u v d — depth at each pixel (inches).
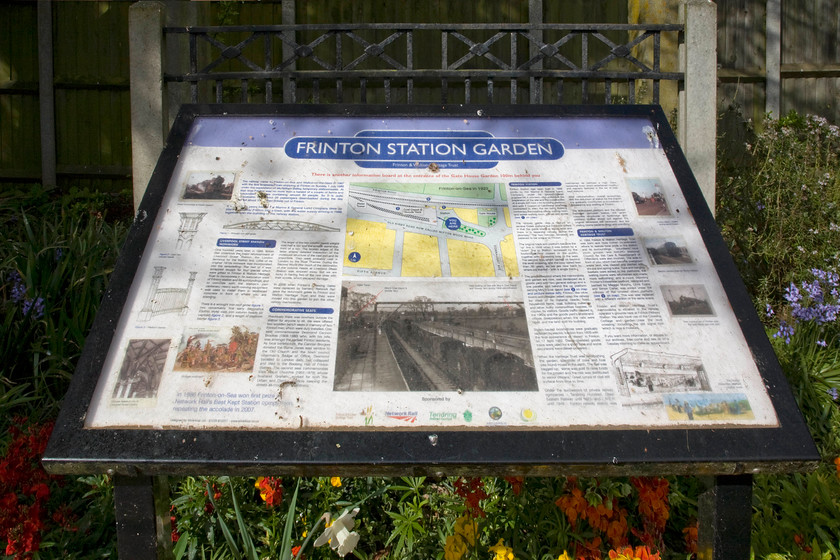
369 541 82.3
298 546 77.5
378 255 67.7
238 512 70.5
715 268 67.4
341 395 57.1
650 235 70.6
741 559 57.5
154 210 71.1
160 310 62.7
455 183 75.8
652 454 53.9
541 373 59.0
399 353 59.9
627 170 77.8
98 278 128.4
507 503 79.4
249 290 64.2
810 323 126.3
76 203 220.8
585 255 68.5
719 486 57.2
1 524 68.3
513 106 84.5
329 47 249.9
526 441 54.6
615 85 247.4
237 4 242.5
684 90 104.5
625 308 63.8
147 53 102.3
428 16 250.4
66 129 251.6
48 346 110.9
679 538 82.3
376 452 53.6
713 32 102.9
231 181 74.9
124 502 56.3
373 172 76.6
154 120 102.9
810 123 195.0
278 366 58.9
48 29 246.2
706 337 61.7
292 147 79.1
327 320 62.2
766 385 58.6
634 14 195.6
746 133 213.0
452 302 63.9
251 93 247.8
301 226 70.2
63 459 53.4
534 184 75.9
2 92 250.5
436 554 78.0
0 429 96.6
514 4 250.4
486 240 69.7
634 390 57.9
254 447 53.9
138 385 57.6
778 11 245.8
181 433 54.8
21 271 124.2
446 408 56.5
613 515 72.6
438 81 249.1
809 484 81.0
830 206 151.6
